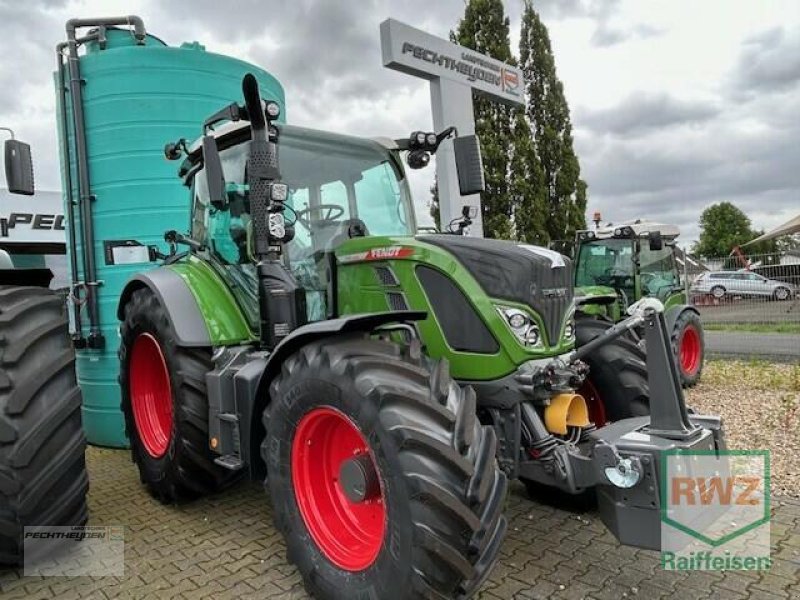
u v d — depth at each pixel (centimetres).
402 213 375
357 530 249
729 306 1336
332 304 327
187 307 344
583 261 879
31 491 273
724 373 768
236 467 299
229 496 391
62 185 536
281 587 270
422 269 289
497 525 217
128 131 500
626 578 266
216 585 273
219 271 365
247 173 333
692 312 712
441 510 202
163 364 386
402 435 207
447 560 200
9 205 1091
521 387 265
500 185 1720
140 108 500
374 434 215
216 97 522
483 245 282
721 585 258
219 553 306
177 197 513
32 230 1115
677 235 884
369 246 309
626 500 231
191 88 511
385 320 245
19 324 280
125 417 412
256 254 307
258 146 291
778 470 391
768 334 1235
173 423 350
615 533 235
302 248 325
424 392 221
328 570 241
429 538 200
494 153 1698
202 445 343
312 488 256
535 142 1975
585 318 374
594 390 344
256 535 328
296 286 300
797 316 1236
